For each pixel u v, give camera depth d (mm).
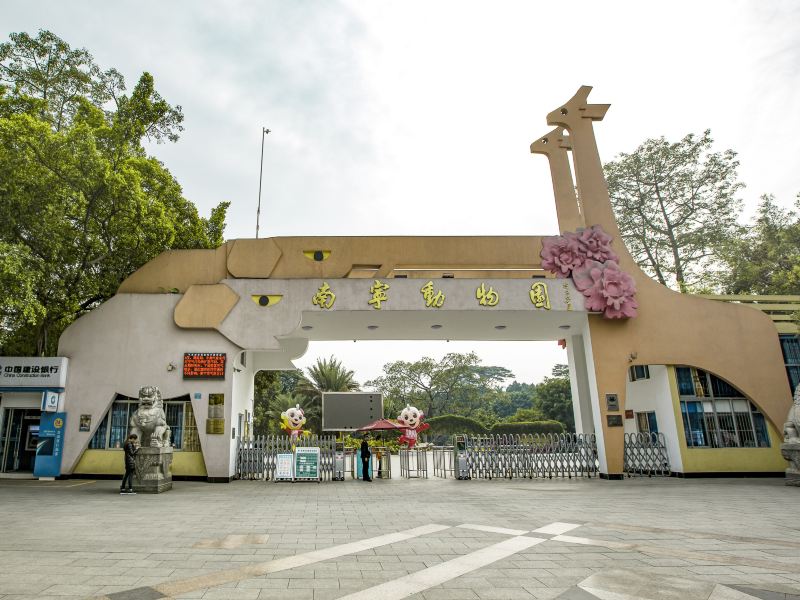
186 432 15297
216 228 23203
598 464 16266
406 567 5523
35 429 15578
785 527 7871
